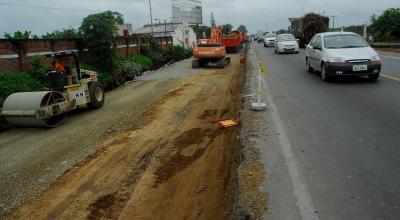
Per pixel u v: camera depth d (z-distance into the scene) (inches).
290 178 199.6
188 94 584.1
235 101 497.7
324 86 481.4
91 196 239.9
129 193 241.4
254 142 260.5
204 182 251.0
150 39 1243.8
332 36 562.6
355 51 510.6
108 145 337.7
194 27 2625.5
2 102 458.9
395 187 185.5
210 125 385.7
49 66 628.1
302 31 1549.0
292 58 978.7
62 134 385.4
